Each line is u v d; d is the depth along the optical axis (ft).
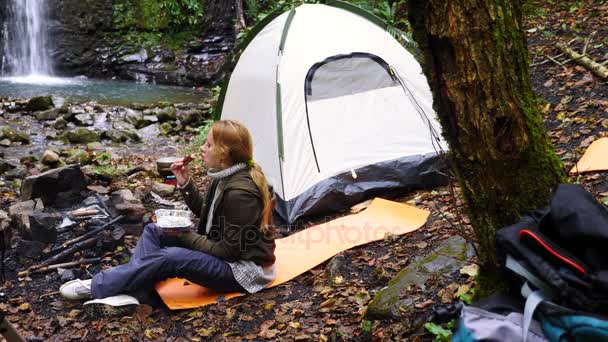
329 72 16.37
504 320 6.43
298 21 17.20
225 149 11.07
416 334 9.41
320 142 15.94
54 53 43.70
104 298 11.27
